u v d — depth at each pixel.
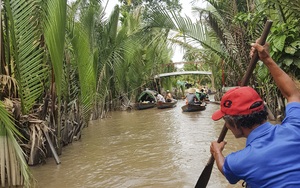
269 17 8.59
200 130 9.92
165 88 31.00
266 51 2.57
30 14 6.04
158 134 9.82
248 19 8.25
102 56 15.77
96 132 11.05
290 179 1.89
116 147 8.24
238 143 7.57
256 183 1.97
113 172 6.07
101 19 16.34
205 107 17.39
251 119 2.11
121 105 20.94
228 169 2.09
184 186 5.10
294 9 6.56
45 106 7.16
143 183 5.35
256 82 11.62
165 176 5.62
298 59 6.40
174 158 6.76
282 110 9.26
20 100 6.39
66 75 8.48
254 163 1.97
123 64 19.52
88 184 5.49
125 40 15.99
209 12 11.25
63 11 6.35
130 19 20.23
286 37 6.35
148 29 13.48
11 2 5.92
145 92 21.72
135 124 12.73
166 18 11.02
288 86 2.52
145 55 21.12
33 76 6.27
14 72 6.50
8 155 5.32
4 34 6.63
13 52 6.19
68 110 9.22
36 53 6.22
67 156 7.50
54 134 7.55
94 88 10.28
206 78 37.44
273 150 1.97
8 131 5.11
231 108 2.17
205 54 13.07
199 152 7.11
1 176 5.31
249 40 10.75
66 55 8.47
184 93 34.03
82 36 8.31
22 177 5.45
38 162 6.80
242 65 11.30
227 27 11.38
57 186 5.46
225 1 11.65
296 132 2.02
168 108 20.22
